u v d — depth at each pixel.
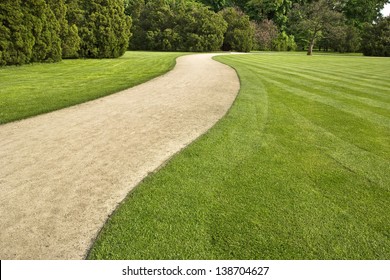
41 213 3.08
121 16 23.50
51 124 5.92
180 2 44.75
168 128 5.74
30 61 16.64
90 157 4.43
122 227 2.87
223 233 2.82
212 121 6.18
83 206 3.21
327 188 3.66
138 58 21.56
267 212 3.14
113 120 6.22
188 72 13.45
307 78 12.79
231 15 44.44
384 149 4.95
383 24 44.78
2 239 2.70
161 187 3.57
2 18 14.37
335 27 45.66
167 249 2.62
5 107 6.92
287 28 56.56
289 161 4.37
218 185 3.64
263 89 9.66
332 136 5.48
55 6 18.69
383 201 3.41
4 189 3.52
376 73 16.25
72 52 20.34
